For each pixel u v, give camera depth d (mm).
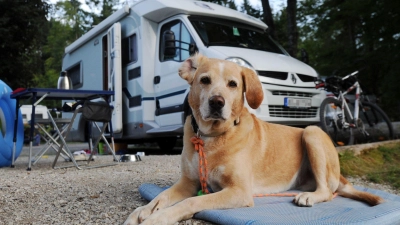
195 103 3303
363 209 2973
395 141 7289
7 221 3012
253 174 3436
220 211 2789
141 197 3662
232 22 7902
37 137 18312
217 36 7320
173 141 11203
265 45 7906
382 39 11148
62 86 7234
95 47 10336
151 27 8312
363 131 7730
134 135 8703
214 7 8070
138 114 8508
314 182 3703
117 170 5641
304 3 14812
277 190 3594
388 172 5719
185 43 7352
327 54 13984
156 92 8195
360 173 5789
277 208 2975
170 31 7309
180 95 7398
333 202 3307
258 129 3566
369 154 6555
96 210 3244
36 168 6219
